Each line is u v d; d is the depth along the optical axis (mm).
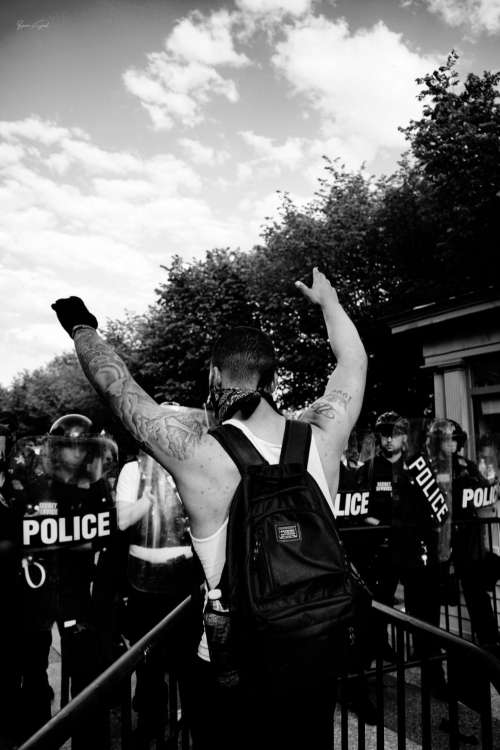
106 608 3178
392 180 19219
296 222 19125
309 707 1081
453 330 7641
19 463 2912
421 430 3949
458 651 1508
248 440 1188
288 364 18359
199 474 1140
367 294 18531
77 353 1264
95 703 1108
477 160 13695
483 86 14438
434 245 16969
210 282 22078
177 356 22281
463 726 3221
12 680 2941
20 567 2844
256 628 986
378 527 3980
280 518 1071
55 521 2918
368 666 3330
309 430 1276
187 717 1590
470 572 4102
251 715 1091
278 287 19109
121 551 3275
